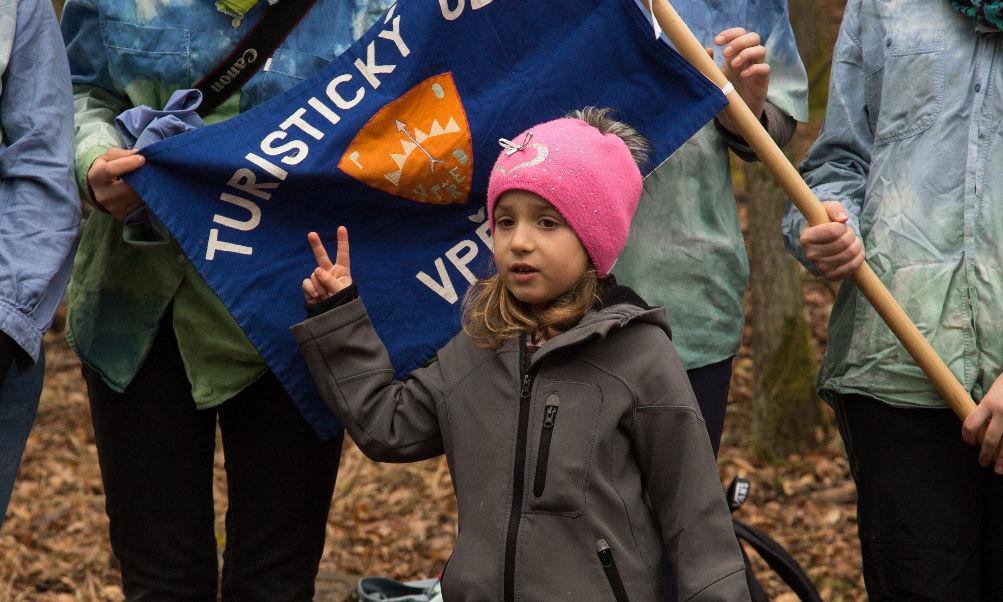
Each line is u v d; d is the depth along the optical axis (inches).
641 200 137.9
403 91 131.9
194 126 129.3
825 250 128.6
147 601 135.3
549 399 110.6
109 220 134.2
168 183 125.0
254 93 132.4
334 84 130.8
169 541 135.6
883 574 135.9
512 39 134.0
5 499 122.3
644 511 111.0
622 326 111.3
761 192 362.3
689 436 109.7
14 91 119.9
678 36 130.2
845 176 144.3
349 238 131.6
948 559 131.9
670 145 129.3
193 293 132.5
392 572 275.7
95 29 133.3
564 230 111.9
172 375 135.2
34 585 257.6
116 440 135.9
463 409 114.1
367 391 119.0
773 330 361.4
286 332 128.2
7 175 119.0
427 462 353.1
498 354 114.2
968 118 132.7
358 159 129.7
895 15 138.0
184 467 136.1
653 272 138.0
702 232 139.2
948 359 131.1
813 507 318.3
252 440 136.7
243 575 136.7
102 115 133.6
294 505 136.8
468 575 109.6
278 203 129.0
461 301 132.8
